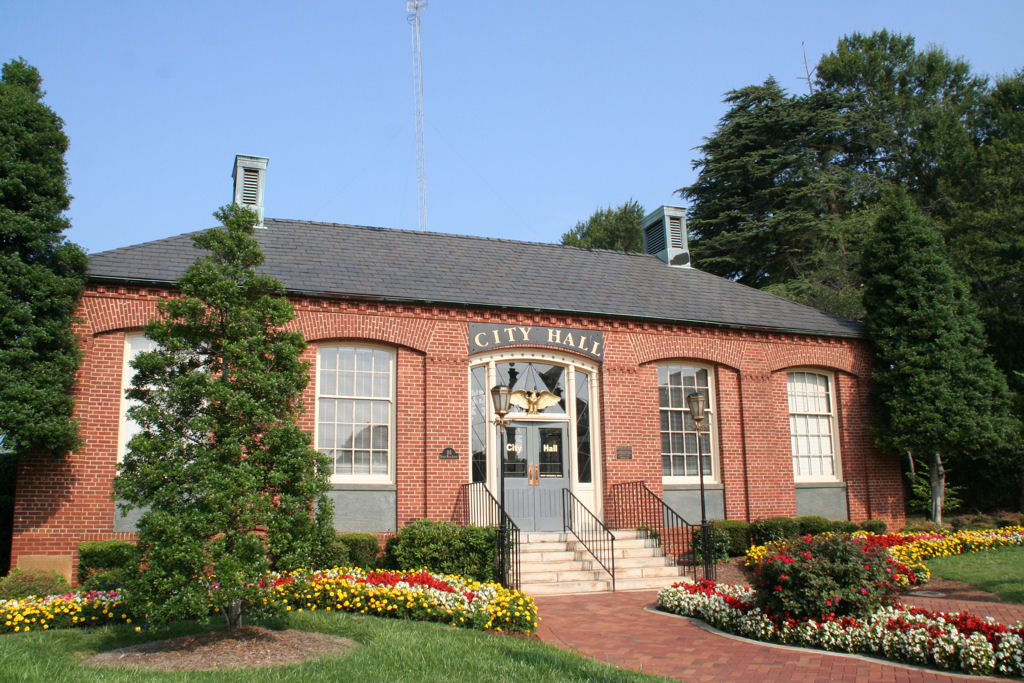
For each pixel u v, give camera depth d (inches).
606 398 678.5
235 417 341.7
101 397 546.6
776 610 398.3
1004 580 532.7
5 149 508.4
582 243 2098.9
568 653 343.0
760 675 326.6
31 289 495.5
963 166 1218.0
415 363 628.7
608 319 691.4
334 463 600.1
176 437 338.6
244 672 288.2
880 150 1502.2
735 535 667.4
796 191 1406.3
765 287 1380.4
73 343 518.0
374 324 619.8
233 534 331.6
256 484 332.2
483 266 733.9
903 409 759.1
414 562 532.4
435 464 615.2
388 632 362.9
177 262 597.9
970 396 753.0
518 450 654.5
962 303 786.8
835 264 1240.2
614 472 666.8
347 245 713.0
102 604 398.9
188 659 314.2
